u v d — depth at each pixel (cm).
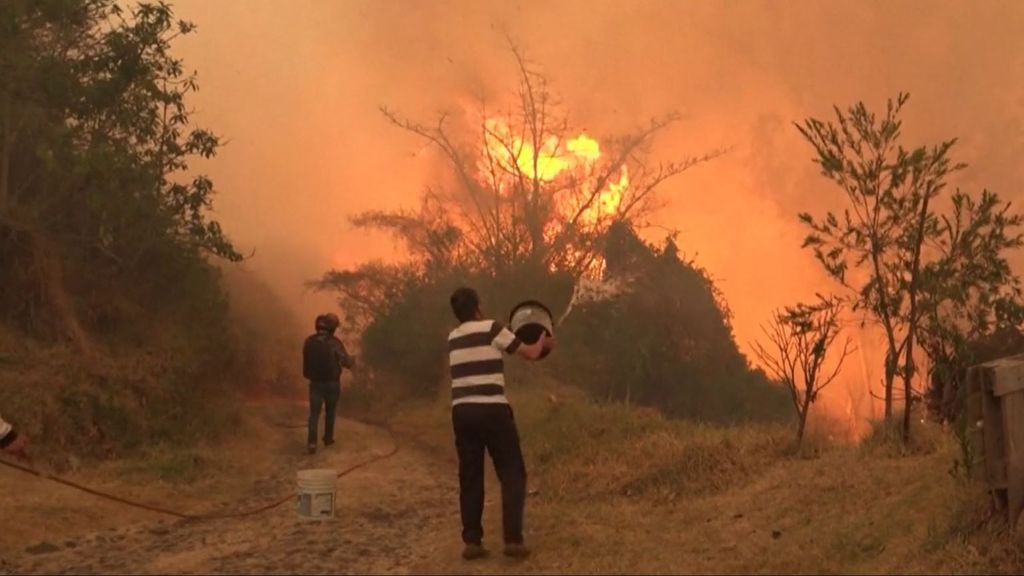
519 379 1612
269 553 694
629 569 605
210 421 1268
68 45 1370
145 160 1405
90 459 1070
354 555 684
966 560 548
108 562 682
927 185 795
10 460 986
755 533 657
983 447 580
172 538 768
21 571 658
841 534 619
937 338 828
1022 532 553
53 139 1274
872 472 718
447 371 1783
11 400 1054
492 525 755
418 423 1465
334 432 1386
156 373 1256
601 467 893
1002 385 566
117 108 1368
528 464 981
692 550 638
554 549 666
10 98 1257
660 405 1777
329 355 1254
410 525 792
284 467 1138
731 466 818
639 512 755
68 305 1250
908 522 612
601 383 1719
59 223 1329
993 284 828
